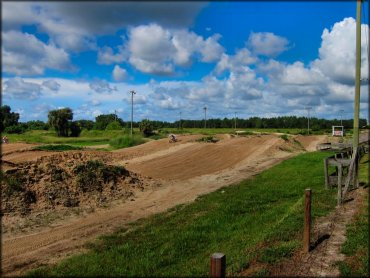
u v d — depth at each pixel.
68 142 55.53
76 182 16.06
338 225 10.91
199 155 34.78
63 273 8.07
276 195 16.78
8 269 8.54
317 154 35.72
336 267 7.84
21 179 14.58
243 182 20.89
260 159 34.03
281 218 12.27
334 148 26.73
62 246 10.20
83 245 10.27
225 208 14.19
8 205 13.08
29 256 9.41
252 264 8.00
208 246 9.92
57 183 15.41
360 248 8.80
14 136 60.25
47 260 9.14
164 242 10.28
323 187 18.03
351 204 13.61
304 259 8.27
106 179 17.56
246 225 11.86
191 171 26.12
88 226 12.20
